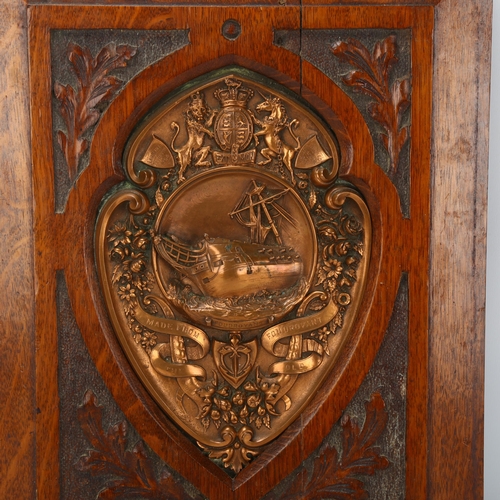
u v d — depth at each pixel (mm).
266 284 1062
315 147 1056
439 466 1091
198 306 1052
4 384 1015
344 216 1072
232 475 1078
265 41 1024
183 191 1042
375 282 1070
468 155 1065
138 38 1010
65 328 1025
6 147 995
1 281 1005
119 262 1038
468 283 1077
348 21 1036
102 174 1016
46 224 1009
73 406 1033
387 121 1055
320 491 1088
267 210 1060
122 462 1050
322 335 1079
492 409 1245
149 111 1033
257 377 1075
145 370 1052
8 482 1022
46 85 997
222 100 1037
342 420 1085
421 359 1080
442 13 1049
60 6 991
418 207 1066
